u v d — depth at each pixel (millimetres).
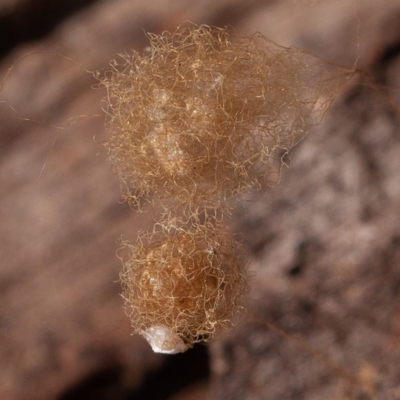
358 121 116
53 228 149
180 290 75
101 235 144
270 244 110
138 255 77
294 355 104
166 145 75
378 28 129
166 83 75
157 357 125
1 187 160
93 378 126
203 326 76
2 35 189
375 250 105
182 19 172
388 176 110
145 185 76
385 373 100
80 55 178
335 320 103
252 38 77
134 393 126
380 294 103
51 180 157
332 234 107
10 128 170
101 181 153
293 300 105
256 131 77
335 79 81
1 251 149
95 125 163
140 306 77
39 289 140
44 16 190
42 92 173
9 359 131
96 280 137
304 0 91
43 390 126
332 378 102
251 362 105
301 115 78
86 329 131
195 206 76
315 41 135
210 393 106
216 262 76
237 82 76
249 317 84
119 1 187
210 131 75
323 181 113
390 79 121
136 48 174
